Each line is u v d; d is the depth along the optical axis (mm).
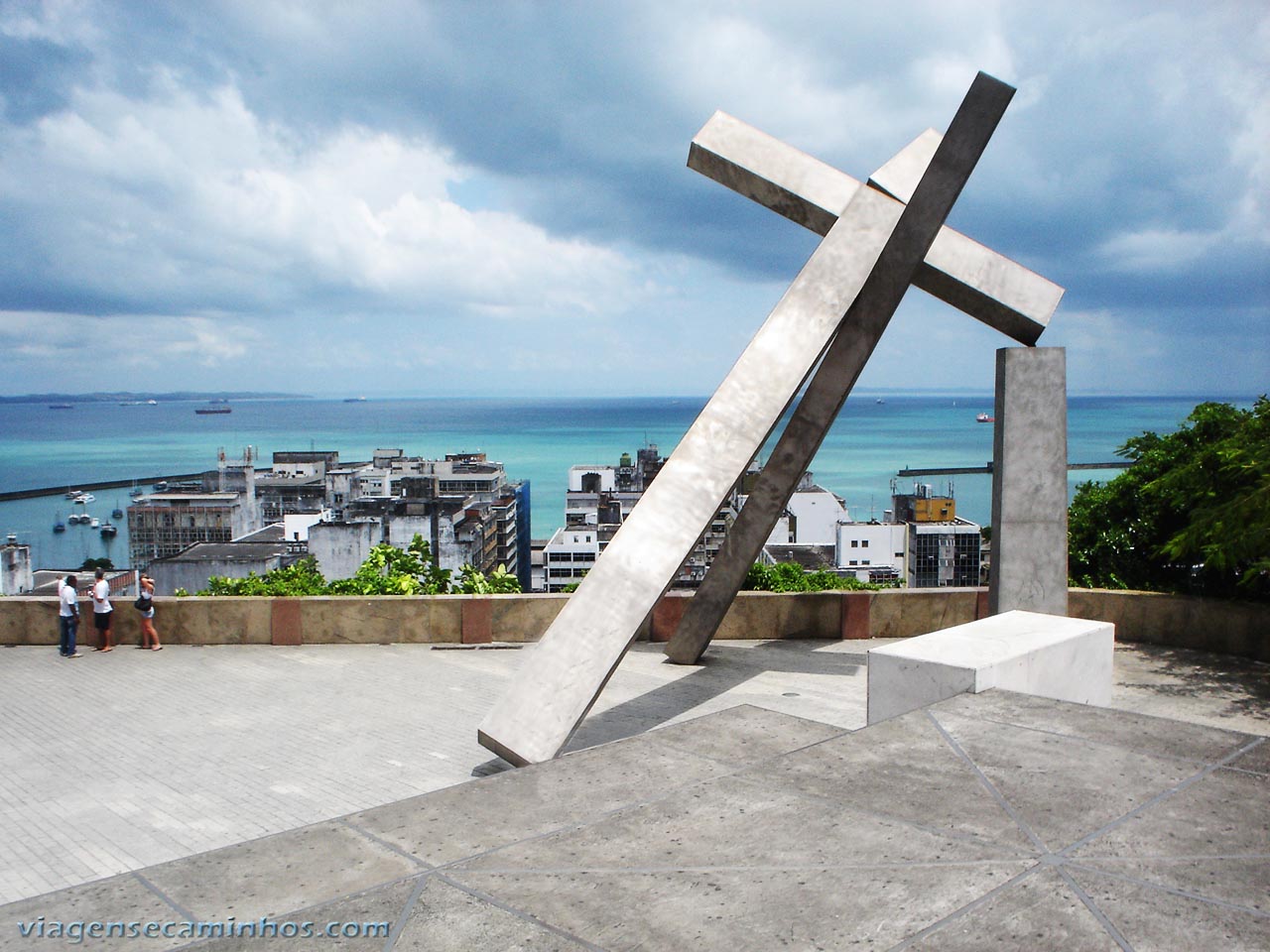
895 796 4352
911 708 7012
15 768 9945
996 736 5195
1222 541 13133
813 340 10805
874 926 3223
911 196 11461
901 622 15656
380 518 117062
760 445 10227
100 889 3453
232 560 96438
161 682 13477
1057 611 12789
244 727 11266
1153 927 3238
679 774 4754
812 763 4785
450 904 3357
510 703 8914
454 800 4359
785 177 12789
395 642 15734
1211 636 14172
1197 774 4641
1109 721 5473
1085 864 3691
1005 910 3336
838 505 137750
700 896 3424
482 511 147625
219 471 187625
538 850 3809
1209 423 16734
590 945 3102
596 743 10242
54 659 14922
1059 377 12648
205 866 3645
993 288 12609
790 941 3129
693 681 12922
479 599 15656
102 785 9383
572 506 166125
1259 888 3525
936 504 127250
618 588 9383
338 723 11367
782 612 15641
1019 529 12781
